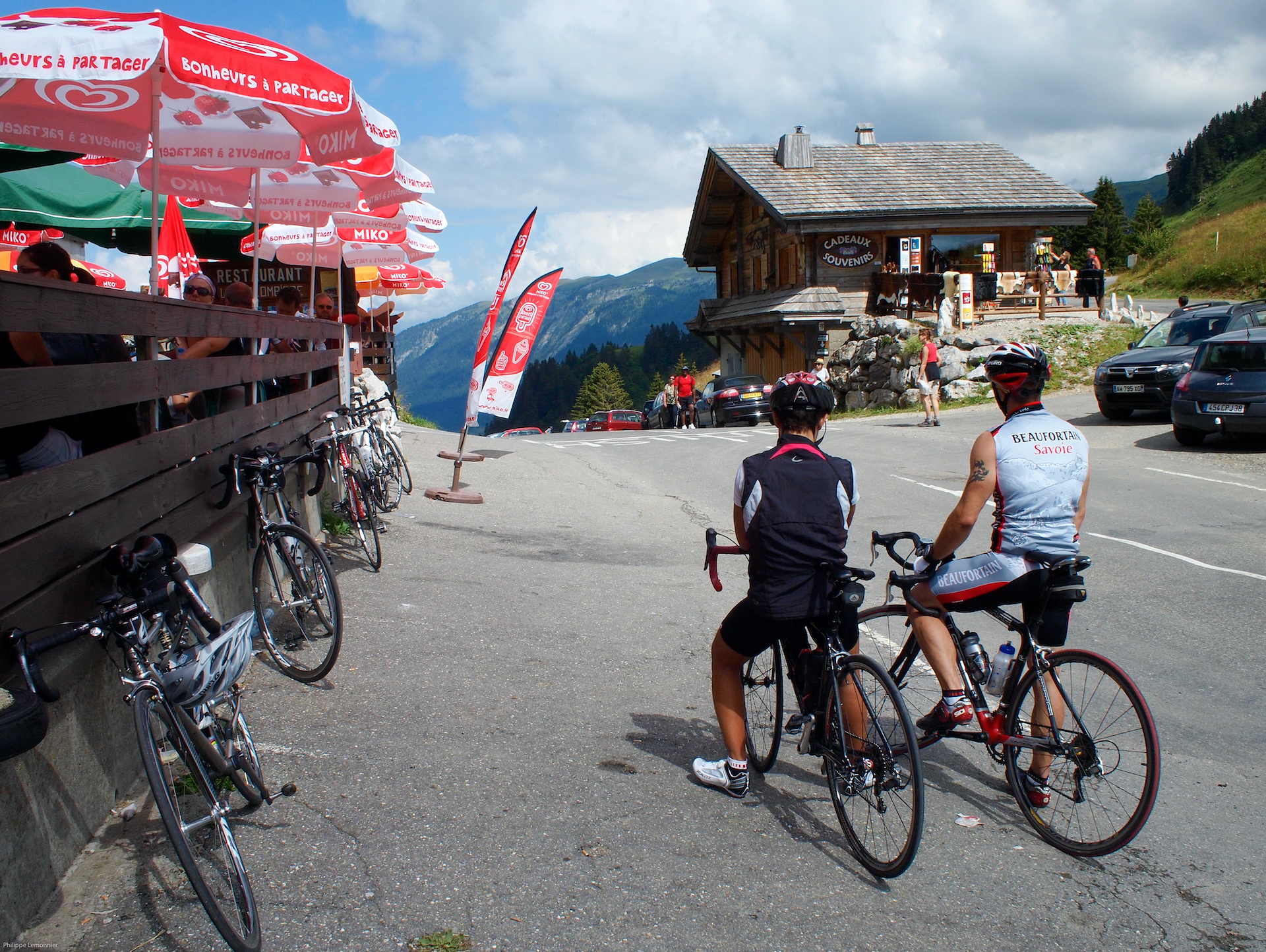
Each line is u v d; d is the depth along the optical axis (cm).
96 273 1228
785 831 372
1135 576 759
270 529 528
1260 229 4916
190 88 564
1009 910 320
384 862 339
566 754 437
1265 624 632
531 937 299
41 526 327
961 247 3228
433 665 546
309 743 435
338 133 628
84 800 347
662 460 1616
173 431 461
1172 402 1412
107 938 293
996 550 365
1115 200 8512
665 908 317
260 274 1374
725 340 4022
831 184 3188
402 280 1797
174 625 345
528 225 1112
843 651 361
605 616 667
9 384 302
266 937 295
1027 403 372
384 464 982
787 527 357
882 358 2652
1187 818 385
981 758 448
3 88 560
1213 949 299
